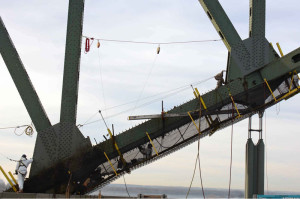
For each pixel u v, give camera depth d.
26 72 20.92
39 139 20.69
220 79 21.95
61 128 20.73
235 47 21.77
